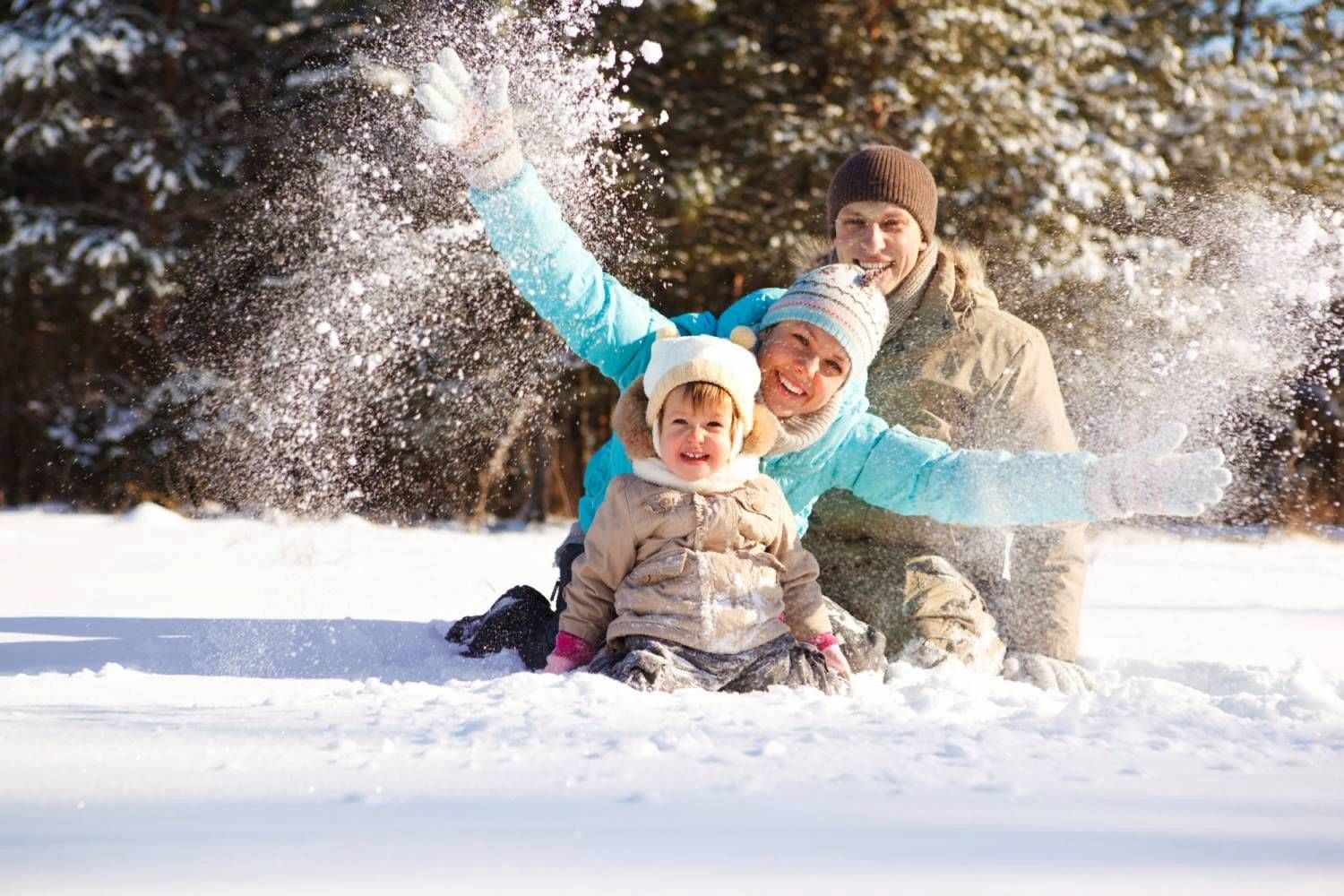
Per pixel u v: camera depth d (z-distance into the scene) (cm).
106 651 312
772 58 1269
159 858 122
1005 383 345
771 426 277
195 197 1249
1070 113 1272
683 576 265
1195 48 1385
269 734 185
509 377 952
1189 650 397
